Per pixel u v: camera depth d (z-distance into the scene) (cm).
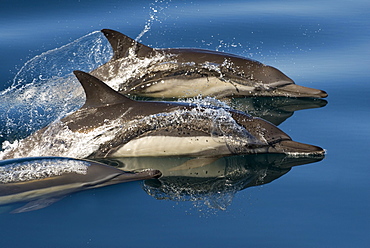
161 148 1055
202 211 818
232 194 878
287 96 1427
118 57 1432
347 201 844
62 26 2044
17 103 1347
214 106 1137
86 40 1856
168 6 2409
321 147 1070
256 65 1500
